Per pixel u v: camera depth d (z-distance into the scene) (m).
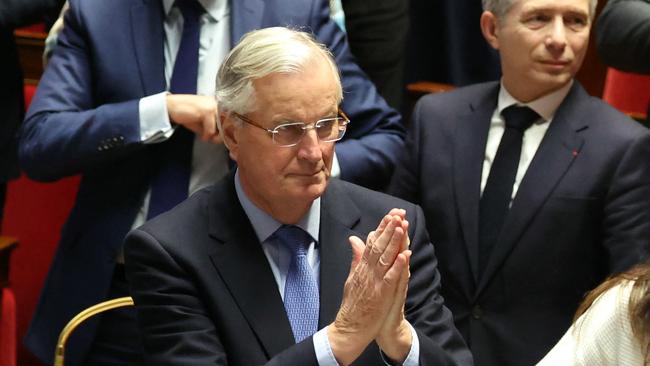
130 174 8.38
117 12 8.48
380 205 7.05
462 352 6.87
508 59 8.33
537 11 8.07
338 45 8.88
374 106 8.99
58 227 12.57
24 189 12.55
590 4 8.12
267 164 6.35
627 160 7.95
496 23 8.41
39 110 8.45
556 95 8.33
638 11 8.66
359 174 8.70
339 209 6.92
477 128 8.59
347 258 6.76
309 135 6.28
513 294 8.17
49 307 8.62
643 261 7.45
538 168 8.18
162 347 6.53
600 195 8.01
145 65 8.40
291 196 6.39
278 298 6.59
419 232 7.00
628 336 6.12
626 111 12.90
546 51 8.09
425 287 6.90
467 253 8.33
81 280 8.45
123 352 8.30
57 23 9.03
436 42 14.39
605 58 9.05
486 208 8.34
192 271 6.56
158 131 8.12
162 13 8.54
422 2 14.27
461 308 8.35
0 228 11.18
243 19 8.45
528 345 8.09
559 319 8.11
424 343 6.27
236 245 6.67
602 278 8.16
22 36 12.74
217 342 6.49
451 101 8.83
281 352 6.22
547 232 8.08
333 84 6.35
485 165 8.52
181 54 8.47
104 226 8.39
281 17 8.54
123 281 8.43
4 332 10.07
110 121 8.12
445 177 8.53
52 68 8.61
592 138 8.14
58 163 8.30
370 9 11.61
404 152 8.87
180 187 8.34
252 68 6.27
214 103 8.09
